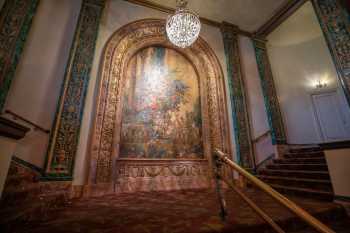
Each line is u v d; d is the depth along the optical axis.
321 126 7.81
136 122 5.96
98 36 5.63
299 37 8.76
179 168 5.93
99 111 5.04
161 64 6.93
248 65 7.82
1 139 1.26
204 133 6.66
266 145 6.83
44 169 3.77
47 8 4.41
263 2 6.93
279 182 5.15
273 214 2.72
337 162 3.29
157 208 3.23
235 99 6.88
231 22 7.89
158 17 6.84
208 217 2.64
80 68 4.85
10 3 3.50
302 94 8.37
